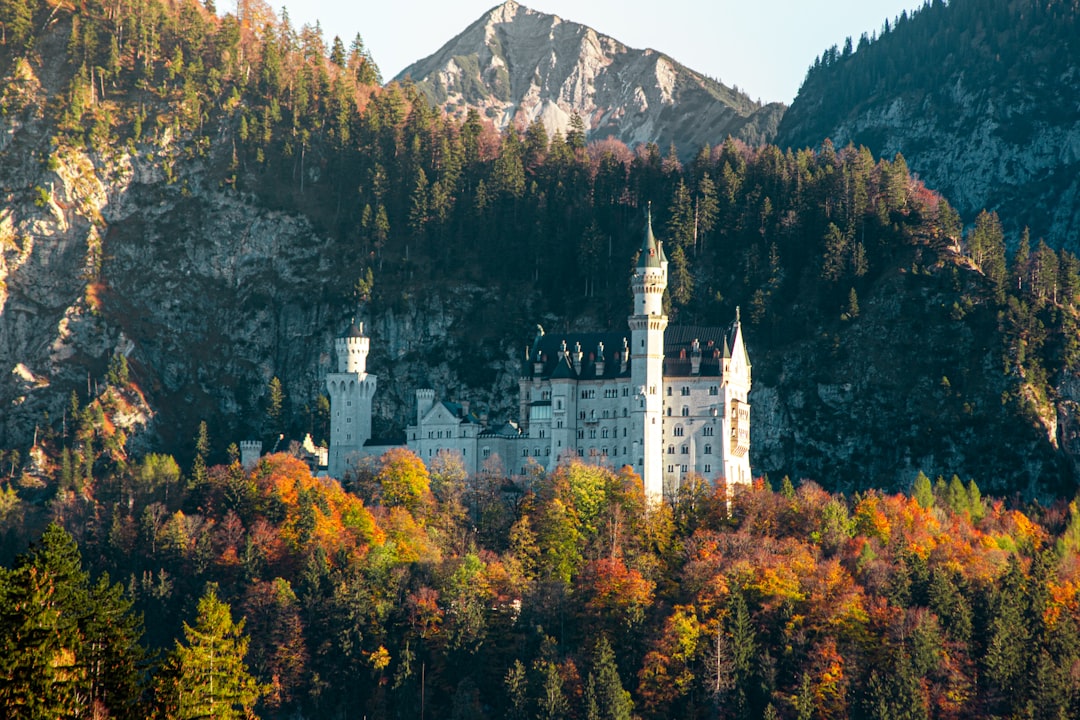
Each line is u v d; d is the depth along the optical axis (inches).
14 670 6781.5
